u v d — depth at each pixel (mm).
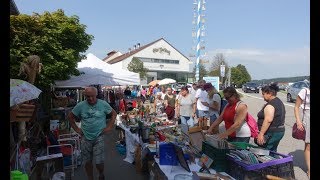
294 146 9492
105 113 5754
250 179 3564
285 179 3463
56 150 6801
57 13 11438
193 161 4438
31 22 8805
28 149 5691
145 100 27812
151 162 5547
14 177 3779
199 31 25250
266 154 4121
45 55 9227
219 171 3947
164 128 7422
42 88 9391
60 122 9578
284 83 48250
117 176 6484
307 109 5621
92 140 5590
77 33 11477
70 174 6285
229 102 5277
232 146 4105
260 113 5934
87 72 13141
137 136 7230
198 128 5145
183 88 9898
